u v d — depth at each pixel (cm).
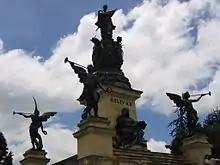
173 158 4275
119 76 5175
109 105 4938
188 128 4553
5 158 9012
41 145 4581
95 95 3981
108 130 3894
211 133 7888
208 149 4412
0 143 9069
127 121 4775
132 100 5134
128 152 4000
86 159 3741
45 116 4638
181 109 4656
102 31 5578
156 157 4134
